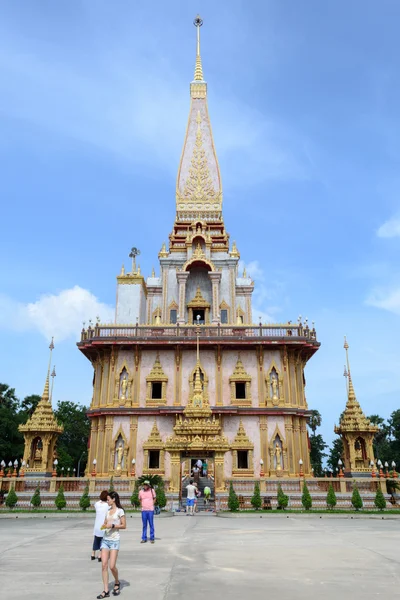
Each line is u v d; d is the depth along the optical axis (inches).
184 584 446.6
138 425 1857.8
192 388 1897.1
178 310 2203.5
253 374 1924.2
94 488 1558.8
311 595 406.3
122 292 2210.9
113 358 1940.2
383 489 1560.0
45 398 1921.8
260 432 1849.2
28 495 1534.2
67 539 794.2
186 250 2377.0
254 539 768.9
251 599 393.4
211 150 2615.7
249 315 2305.6
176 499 1453.0
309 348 1993.1
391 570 512.1
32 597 402.6
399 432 3102.9
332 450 3476.9
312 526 1000.9
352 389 1929.1
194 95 2743.6
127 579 470.0
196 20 2913.4
